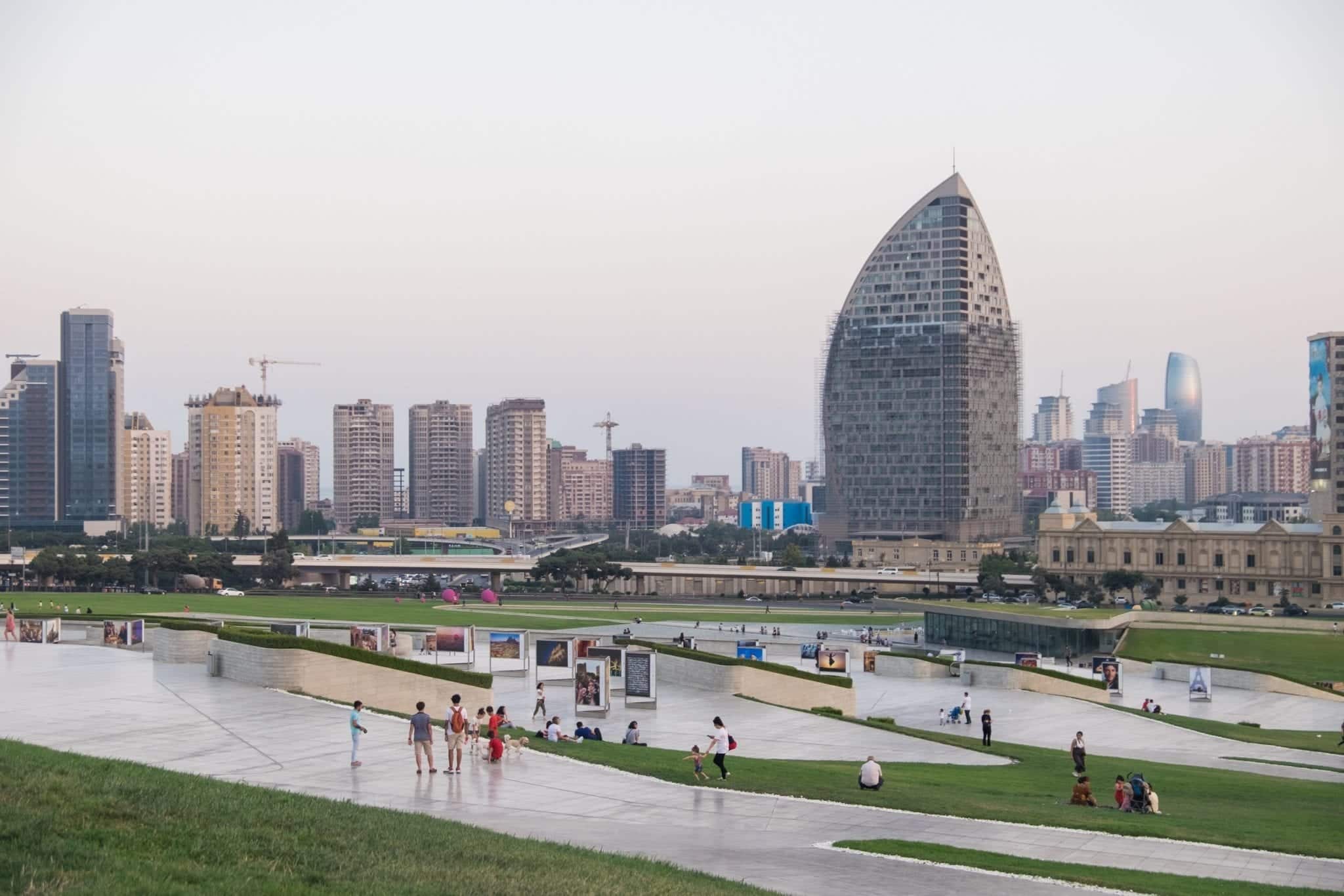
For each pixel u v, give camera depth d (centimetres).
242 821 4303
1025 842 5288
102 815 4134
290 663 8606
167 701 8012
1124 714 11775
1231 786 7769
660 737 8581
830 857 4825
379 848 4184
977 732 10544
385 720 7431
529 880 3981
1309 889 4650
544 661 11506
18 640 12456
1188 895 4441
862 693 12925
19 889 3338
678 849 4862
